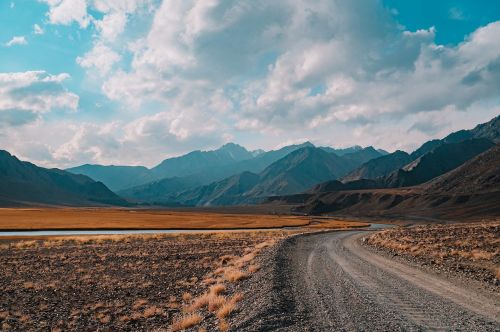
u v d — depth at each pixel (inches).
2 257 1544.0
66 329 654.5
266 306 535.8
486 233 1496.1
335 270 908.6
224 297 697.6
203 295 742.5
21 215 5738.2
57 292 924.0
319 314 504.7
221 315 552.1
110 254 1599.4
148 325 643.5
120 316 717.9
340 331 430.3
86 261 1411.2
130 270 1209.4
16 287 980.6
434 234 1716.3
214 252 1600.6
